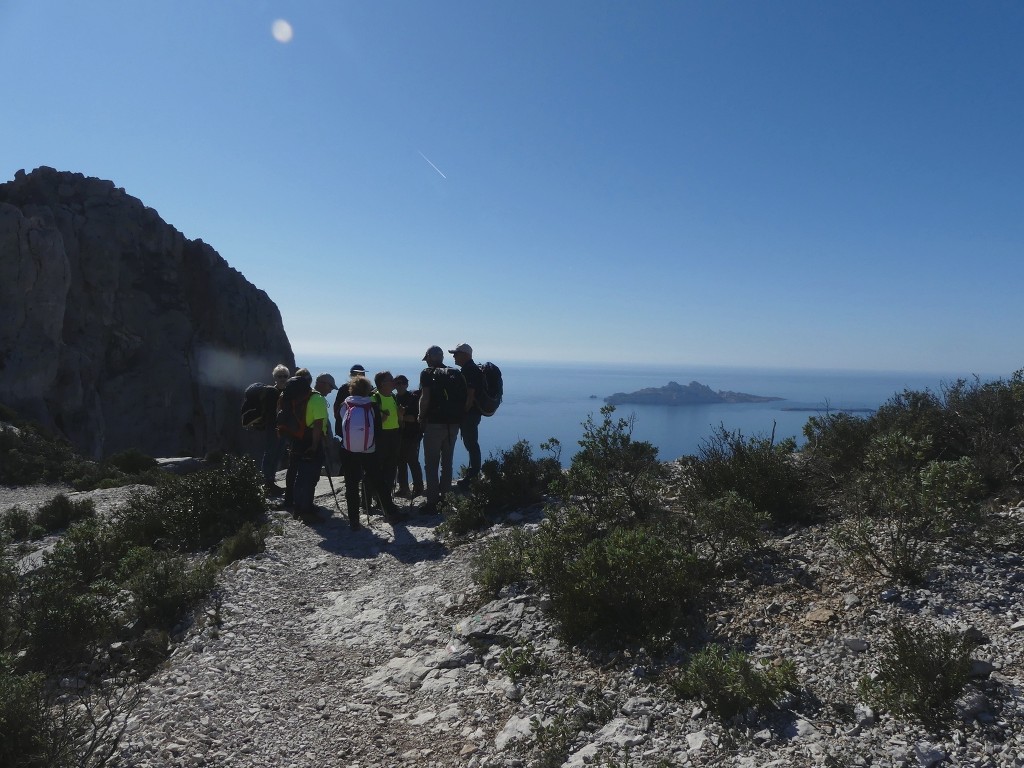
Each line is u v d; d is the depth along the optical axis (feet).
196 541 29.76
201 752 13.51
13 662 17.06
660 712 12.89
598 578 16.52
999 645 12.84
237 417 220.84
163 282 219.61
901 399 26.27
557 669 15.44
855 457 23.07
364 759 13.20
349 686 16.43
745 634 15.07
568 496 24.02
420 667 16.78
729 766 10.89
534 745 12.66
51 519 37.93
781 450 22.62
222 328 226.58
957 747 10.32
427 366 32.53
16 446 76.64
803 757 10.73
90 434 161.79
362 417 30.94
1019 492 19.84
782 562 18.19
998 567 15.84
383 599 22.02
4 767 11.91
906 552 16.24
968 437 23.08
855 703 11.98
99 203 213.05
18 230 153.69
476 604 19.99
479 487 29.86
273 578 24.45
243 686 16.49
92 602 19.84
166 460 85.76
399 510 33.91
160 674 17.35
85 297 198.29
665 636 15.23
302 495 33.45
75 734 12.75
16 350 149.38
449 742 13.42
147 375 203.62
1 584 21.80
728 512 18.75
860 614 14.93
